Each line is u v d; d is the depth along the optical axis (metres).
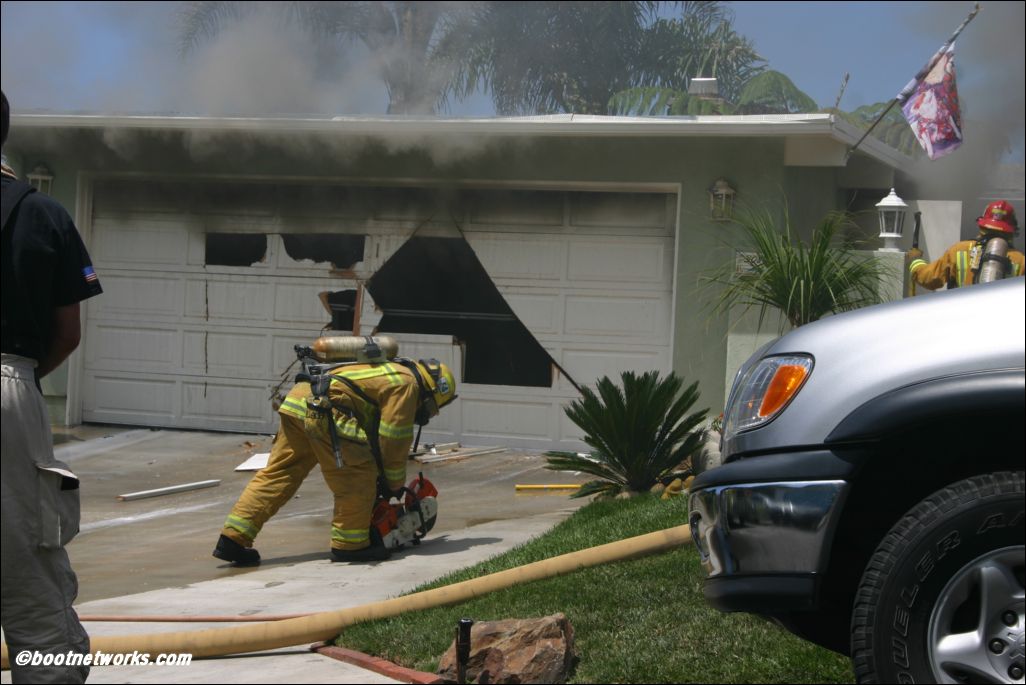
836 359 3.23
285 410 7.17
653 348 11.79
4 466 3.22
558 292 12.03
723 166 11.35
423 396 7.52
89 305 13.15
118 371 13.10
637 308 11.84
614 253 11.89
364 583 6.38
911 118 10.18
